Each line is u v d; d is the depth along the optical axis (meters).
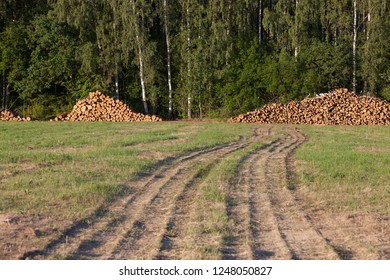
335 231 8.79
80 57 40.44
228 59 41.56
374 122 35.62
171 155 17.81
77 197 10.64
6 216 9.13
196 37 40.25
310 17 41.72
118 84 43.78
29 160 16.06
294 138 25.64
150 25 41.25
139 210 10.05
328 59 41.66
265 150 20.25
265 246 7.96
